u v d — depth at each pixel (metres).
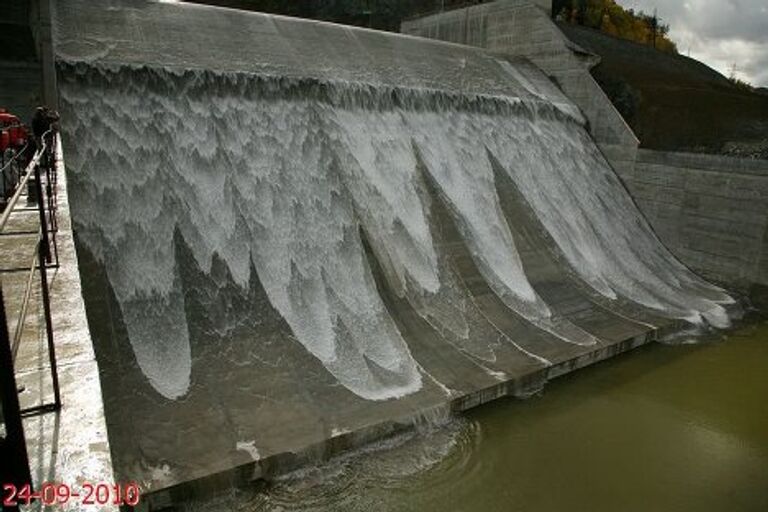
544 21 28.59
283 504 10.45
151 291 13.20
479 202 20.31
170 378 11.98
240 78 17.44
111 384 11.41
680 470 12.48
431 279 17.03
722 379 16.36
